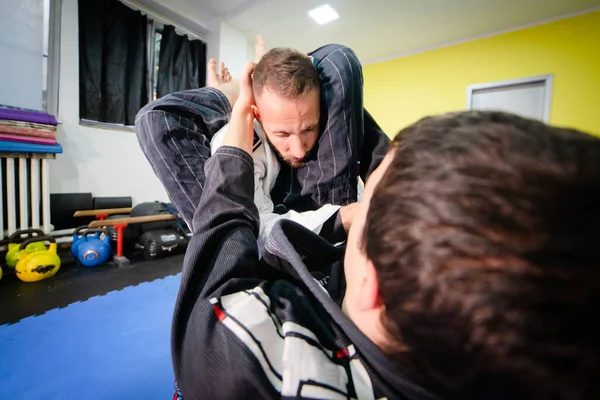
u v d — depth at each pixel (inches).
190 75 142.4
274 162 33.5
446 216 6.9
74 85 105.1
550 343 6.1
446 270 6.7
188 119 32.1
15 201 90.7
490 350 6.6
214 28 143.0
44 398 41.4
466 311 6.6
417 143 8.4
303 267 12.4
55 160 103.2
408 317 7.6
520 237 6.2
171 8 126.5
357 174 34.3
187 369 12.0
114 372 47.1
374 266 8.7
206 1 129.3
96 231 95.0
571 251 6.0
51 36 98.9
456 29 140.6
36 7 94.7
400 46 159.8
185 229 116.3
